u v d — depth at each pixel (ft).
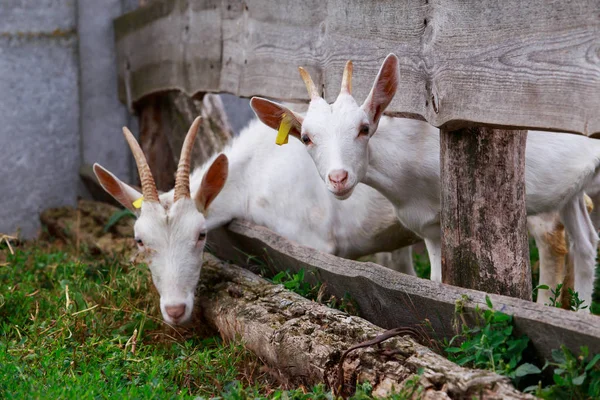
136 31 26.20
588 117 10.11
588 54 10.09
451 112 12.30
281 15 17.38
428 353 10.34
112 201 26.53
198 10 21.53
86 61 27.96
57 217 26.68
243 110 29.09
